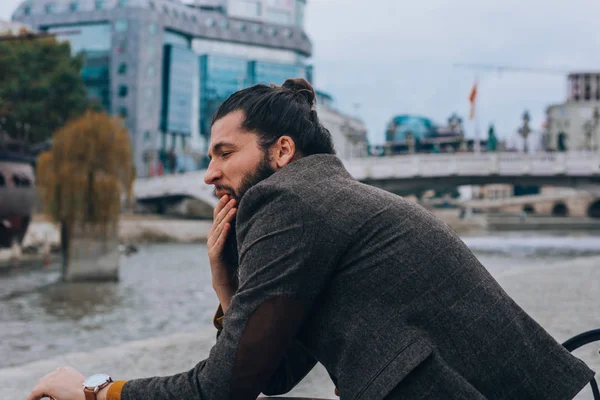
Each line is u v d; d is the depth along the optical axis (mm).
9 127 68500
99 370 4953
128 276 35250
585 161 52344
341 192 1387
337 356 1350
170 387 1374
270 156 1479
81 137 29875
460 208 117438
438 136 148500
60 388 1455
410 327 1305
